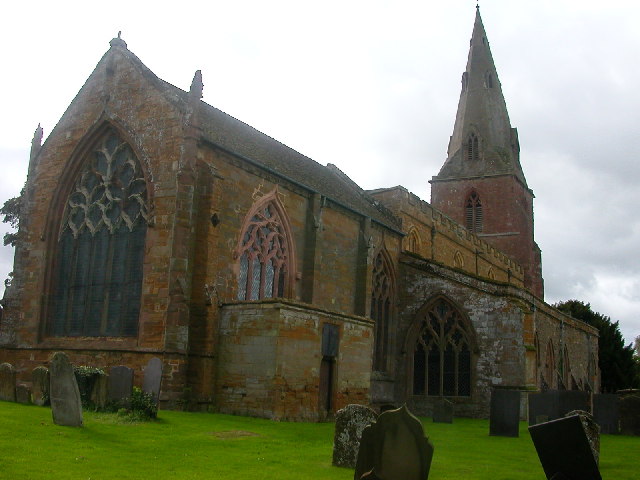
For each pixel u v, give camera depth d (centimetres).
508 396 2550
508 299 3938
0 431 1592
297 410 2633
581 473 1288
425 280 4312
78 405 1777
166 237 2816
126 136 3094
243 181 3173
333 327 2888
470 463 1698
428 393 4156
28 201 3422
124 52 3225
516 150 8544
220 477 1285
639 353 11869
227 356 2709
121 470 1288
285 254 3488
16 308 3312
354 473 1341
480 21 8831
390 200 4919
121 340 2888
